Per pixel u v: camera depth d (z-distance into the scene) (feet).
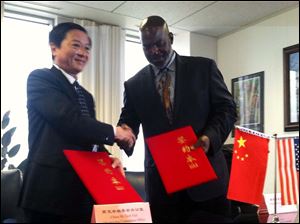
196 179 3.34
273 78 7.64
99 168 3.26
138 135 4.46
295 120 7.68
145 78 4.30
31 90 3.54
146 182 4.16
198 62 4.19
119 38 7.02
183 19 6.55
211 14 6.59
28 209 3.27
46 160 3.37
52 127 3.48
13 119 8.49
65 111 3.36
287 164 5.36
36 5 7.49
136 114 4.38
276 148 5.43
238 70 7.28
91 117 3.73
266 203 4.77
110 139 3.54
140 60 6.44
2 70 8.57
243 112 7.36
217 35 6.94
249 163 3.80
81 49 3.74
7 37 8.58
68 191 3.36
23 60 8.70
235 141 3.89
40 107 3.43
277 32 7.61
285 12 7.50
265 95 7.63
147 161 4.15
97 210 2.88
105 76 7.11
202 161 3.43
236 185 3.71
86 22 7.00
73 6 6.89
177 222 3.85
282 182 5.25
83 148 3.60
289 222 4.23
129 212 2.97
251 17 7.18
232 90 7.28
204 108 4.01
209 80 4.09
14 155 8.02
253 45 7.46
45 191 3.30
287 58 7.73
